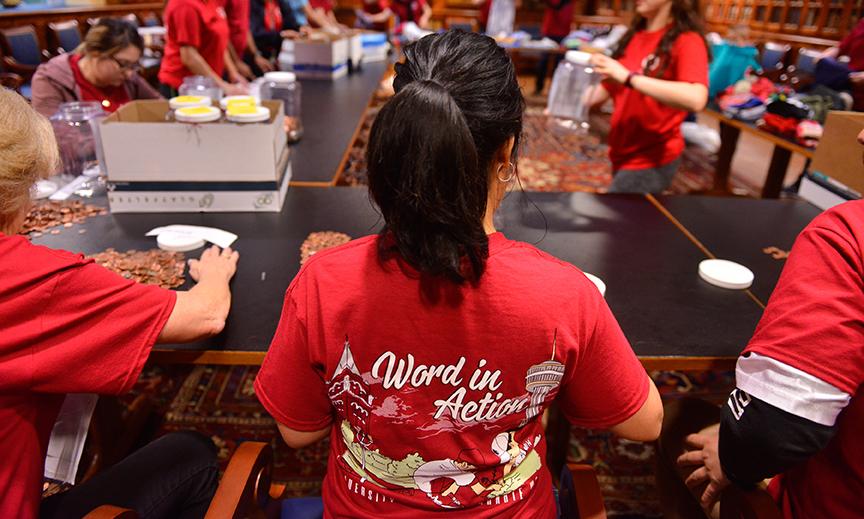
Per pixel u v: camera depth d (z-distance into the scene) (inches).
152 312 33.4
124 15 209.0
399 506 28.8
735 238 62.9
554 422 66.8
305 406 29.3
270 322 43.7
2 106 30.3
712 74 143.0
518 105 23.6
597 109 101.3
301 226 59.9
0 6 203.8
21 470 31.3
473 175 21.7
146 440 71.5
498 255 24.7
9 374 28.7
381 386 26.0
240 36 146.8
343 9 319.3
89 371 31.0
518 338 24.6
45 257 30.2
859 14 218.1
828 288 27.9
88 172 70.2
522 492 29.5
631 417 28.7
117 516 30.4
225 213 62.1
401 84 24.1
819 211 70.7
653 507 66.0
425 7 237.0
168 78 119.6
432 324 24.4
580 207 69.2
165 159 59.1
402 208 22.2
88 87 91.1
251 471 33.5
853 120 52.1
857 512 31.1
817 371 27.4
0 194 30.0
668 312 48.3
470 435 27.1
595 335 26.2
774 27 258.8
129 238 55.4
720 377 87.5
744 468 32.0
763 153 203.8
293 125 90.0
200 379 82.4
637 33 89.2
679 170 178.2
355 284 24.7
